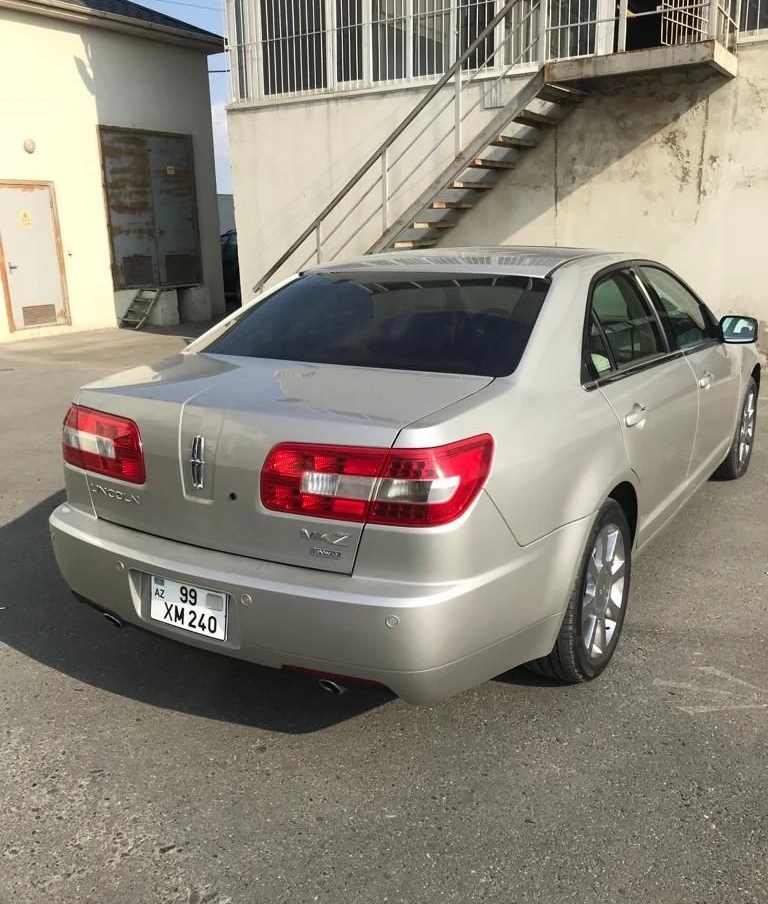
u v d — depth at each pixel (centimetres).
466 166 877
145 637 359
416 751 280
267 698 313
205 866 232
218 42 1584
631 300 373
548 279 326
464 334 302
